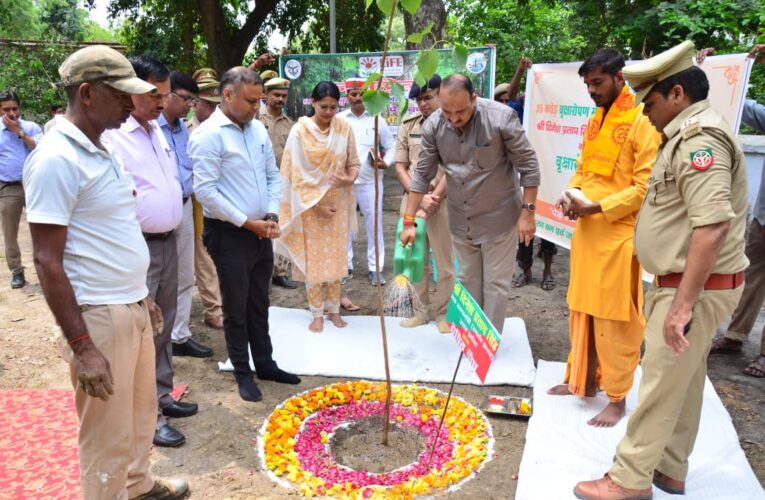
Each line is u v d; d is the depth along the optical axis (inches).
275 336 185.0
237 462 124.0
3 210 231.8
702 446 124.2
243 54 634.2
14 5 939.3
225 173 138.4
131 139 124.5
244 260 142.7
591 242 128.0
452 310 121.3
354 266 268.7
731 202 94.3
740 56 149.3
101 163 85.4
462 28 543.2
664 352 97.4
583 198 126.0
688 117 93.6
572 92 202.4
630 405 139.6
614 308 125.2
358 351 175.3
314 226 180.4
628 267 122.9
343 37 639.1
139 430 102.0
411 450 129.8
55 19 1142.3
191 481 117.3
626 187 124.6
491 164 154.9
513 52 512.1
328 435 134.2
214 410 144.9
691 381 103.9
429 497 112.1
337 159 175.8
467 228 165.0
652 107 97.4
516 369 162.2
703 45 317.1
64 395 150.6
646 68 94.4
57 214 78.7
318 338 184.1
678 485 109.5
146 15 619.8
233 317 146.6
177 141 169.6
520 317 205.5
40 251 79.0
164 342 137.3
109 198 86.3
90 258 85.2
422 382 159.6
